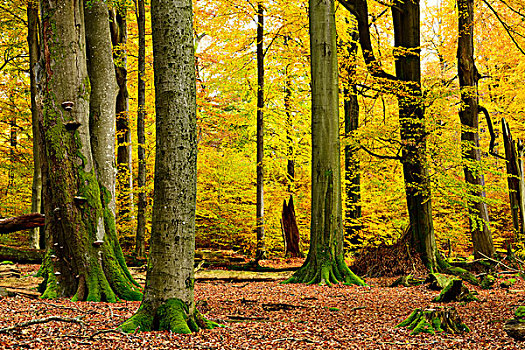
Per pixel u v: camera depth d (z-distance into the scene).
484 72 20.86
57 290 7.16
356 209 17.08
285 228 16.92
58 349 4.18
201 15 16.53
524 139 19.67
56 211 7.21
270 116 18.41
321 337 5.45
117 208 15.73
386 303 8.22
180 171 5.21
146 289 5.26
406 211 16.83
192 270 5.36
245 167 19.70
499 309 7.33
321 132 11.34
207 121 18.48
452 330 5.80
